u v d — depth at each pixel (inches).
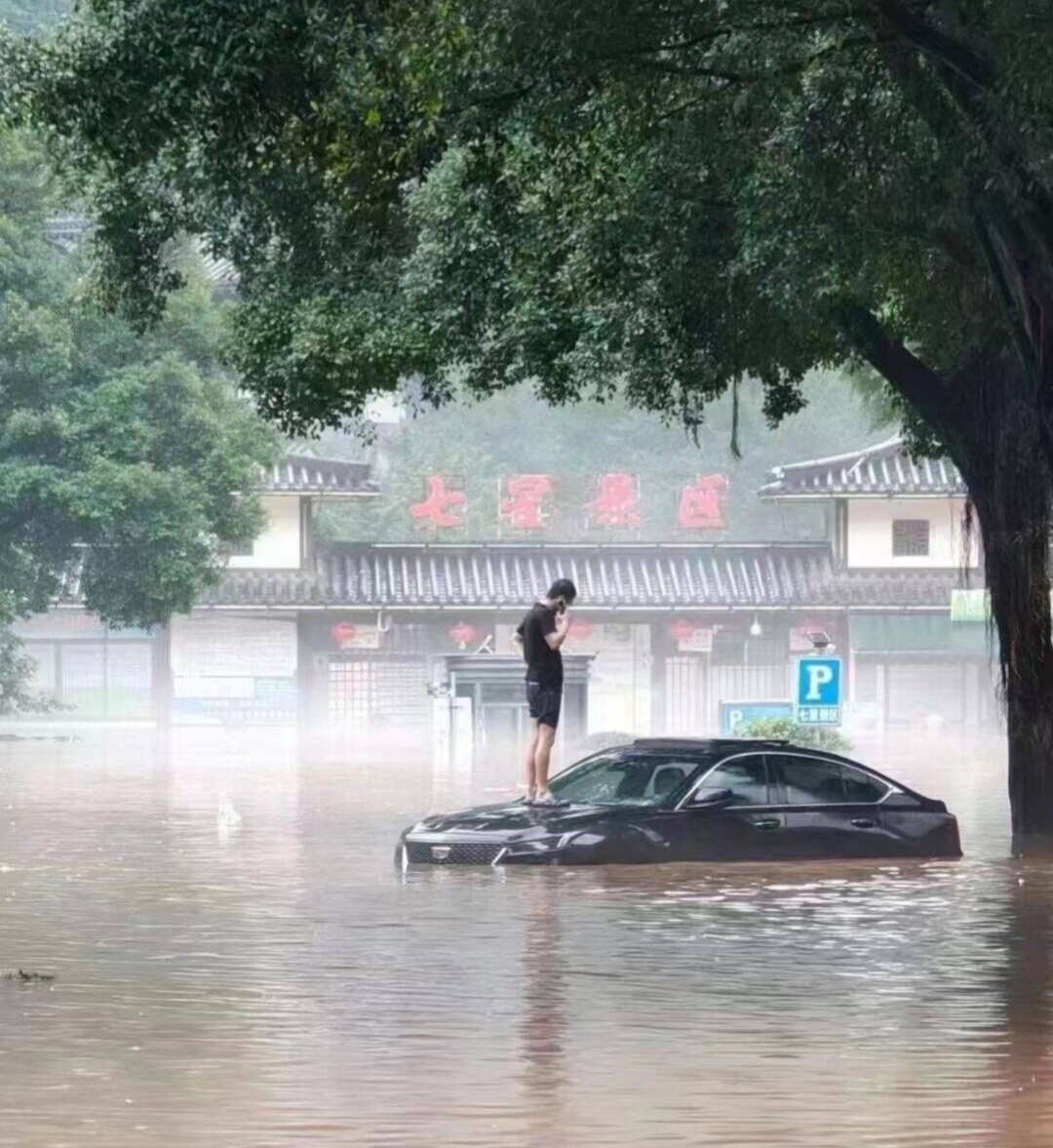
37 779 4500.5
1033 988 1534.2
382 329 2726.4
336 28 1973.4
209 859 2576.3
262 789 4126.5
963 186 2123.5
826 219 2169.0
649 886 2233.0
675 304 2492.6
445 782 4347.9
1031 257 2230.6
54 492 6171.3
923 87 2028.8
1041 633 2682.1
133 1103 1093.8
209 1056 1237.7
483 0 1895.9
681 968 1632.6
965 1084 1165.7
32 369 6181.1
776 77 2026.3
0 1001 1455.5
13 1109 1076.5
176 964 1644.9
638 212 2351.1
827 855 2496.3
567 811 2452.0
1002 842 2910.9
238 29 1966.0
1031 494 2672.2
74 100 2005.4
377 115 1999.3
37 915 1984.5
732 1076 1186.0
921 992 1514.5
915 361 2728.8
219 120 2071.9
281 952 1717.5
